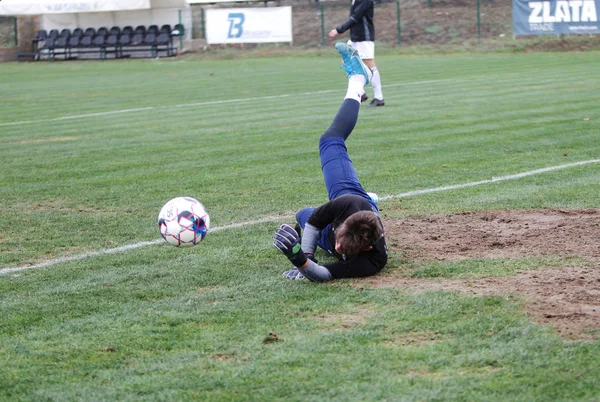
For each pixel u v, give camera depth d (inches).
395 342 254.4
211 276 336.8
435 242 379.9
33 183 566.3
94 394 224.4
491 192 492.4
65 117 978.1
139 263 361.4
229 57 2209.6
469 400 213.0
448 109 904.3
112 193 524.7
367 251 325.7
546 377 225.1
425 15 2352.4
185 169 602.2
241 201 490.0
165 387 226.8
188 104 1081.4
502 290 301.3
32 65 2226.9
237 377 231.5
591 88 1068.5
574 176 534.0
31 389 229.5
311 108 975.6
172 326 276.8
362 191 364.5
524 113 846.5
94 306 301.6
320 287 314.8
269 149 681.0
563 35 2075.5
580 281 309.1
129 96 1231.5
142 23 2351.1
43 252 386.3
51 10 2287.2
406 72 1507.1
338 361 240.4
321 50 2220.7
